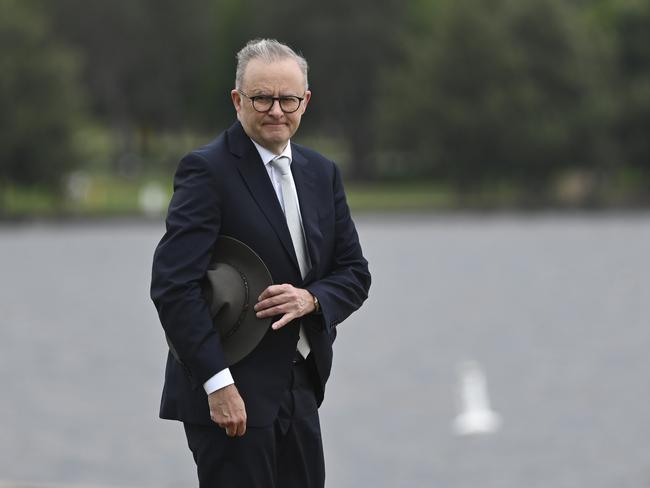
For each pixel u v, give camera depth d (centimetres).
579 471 3744
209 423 1488
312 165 1587
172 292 1460
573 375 5806
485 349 6856
